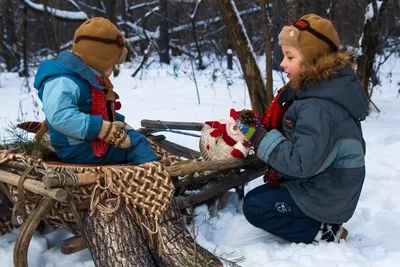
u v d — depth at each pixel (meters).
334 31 2.59
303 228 2.70
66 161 2.74
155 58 12.40
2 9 11.34
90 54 2.64
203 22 12.30
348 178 2.58
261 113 4.89
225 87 8.32
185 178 2.84
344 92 2.50
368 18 5.74
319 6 7.12
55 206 2.38
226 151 2.85
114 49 2.68
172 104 6.70
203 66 11.06
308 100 2.54
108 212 2.28
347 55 2.56
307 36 2.54
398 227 3.00
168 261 2.31
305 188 2.64
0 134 4.54
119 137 2.59
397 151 4.46
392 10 6.50
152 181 2.36
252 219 2.81
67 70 2.60
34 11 10.64
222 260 2.42
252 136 2.60
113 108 2.85
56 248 2.64
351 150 2.56
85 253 2.60
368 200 3.42
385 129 5.19
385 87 8.27
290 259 2.54
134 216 2.38
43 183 2.21
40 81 2.62
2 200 2.65
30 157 2.46
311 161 2.45
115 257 2.25
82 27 2.67
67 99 2.53
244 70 4.87
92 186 2.34
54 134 2.68
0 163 2.49
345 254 2.56
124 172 2.32
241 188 3.29
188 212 2.86
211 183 2.99
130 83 8.83
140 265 2.26
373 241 2.82
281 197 2.70
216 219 3.08
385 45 8.15
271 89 4.79
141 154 2.74
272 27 6.75
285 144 2.52
